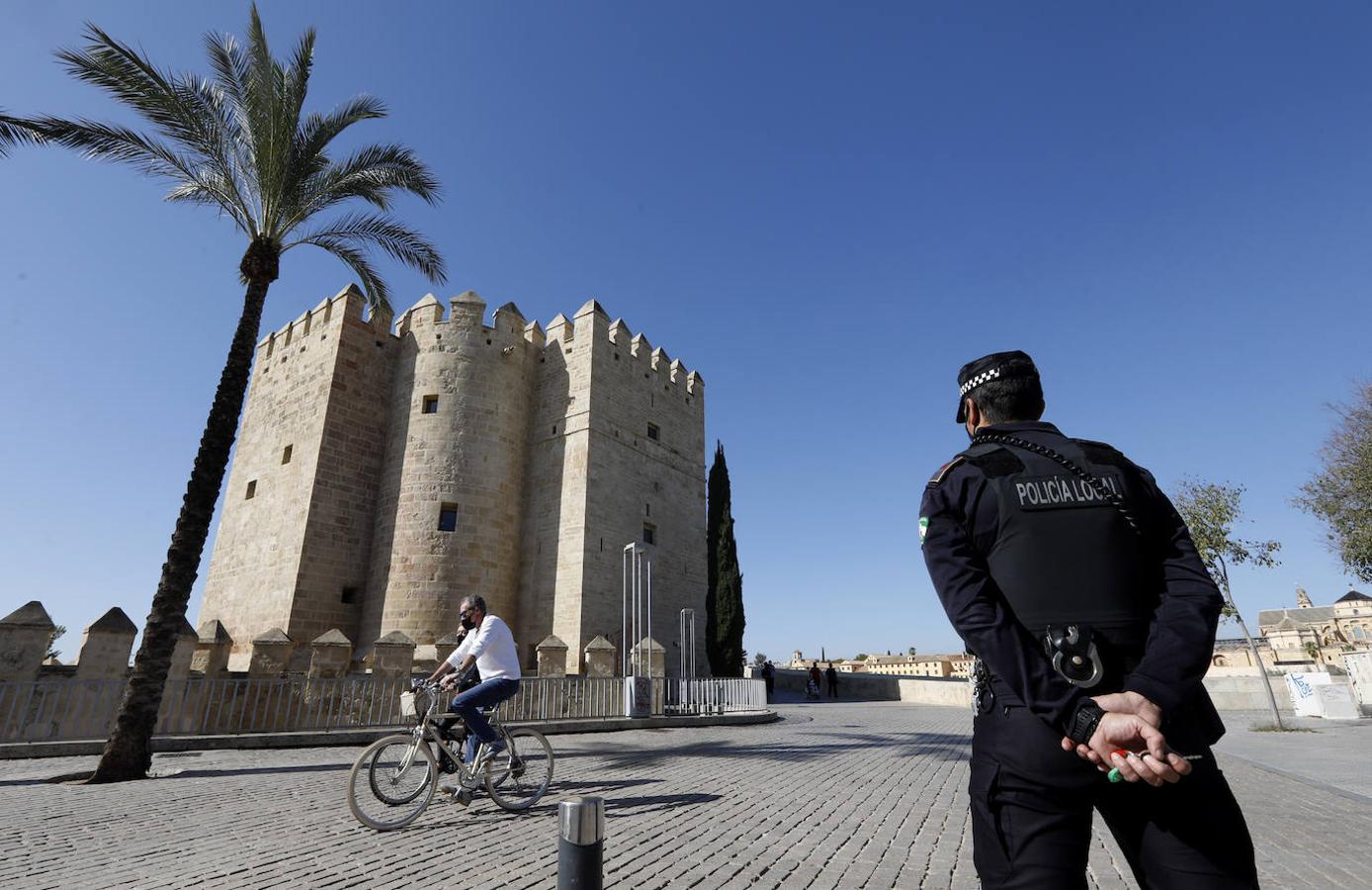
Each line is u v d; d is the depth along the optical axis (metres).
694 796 7.51
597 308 31.69
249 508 29.42
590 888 2.21
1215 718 1.58
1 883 4.45
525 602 28.17
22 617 11.12
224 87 12.90
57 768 9.65
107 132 11.56
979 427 2.05
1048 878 1.45
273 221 12.50
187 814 6.52
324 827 5.97
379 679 13.69
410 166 13.95
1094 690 1.44
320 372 28.58
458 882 4.45
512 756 6.64
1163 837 1.43
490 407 29.25
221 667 14.98
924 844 5.61
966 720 20.61
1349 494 18.91
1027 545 1.58
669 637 31.30
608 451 30.17
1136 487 1.65
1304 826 6.17
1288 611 75.50
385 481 28.25
